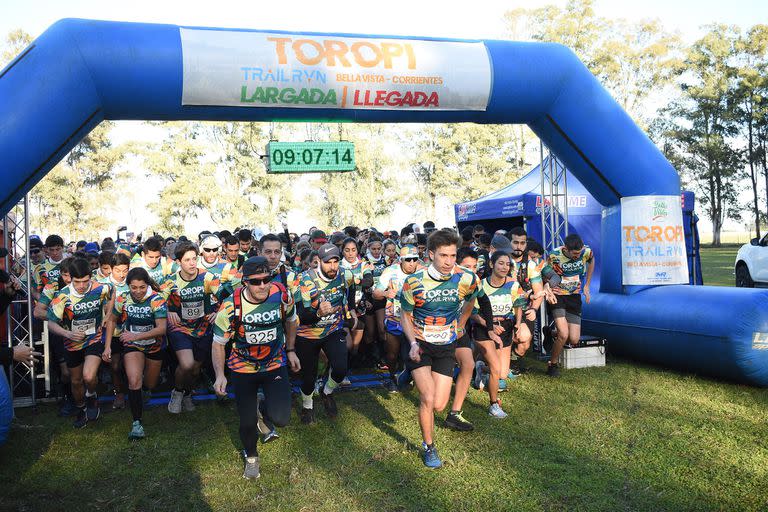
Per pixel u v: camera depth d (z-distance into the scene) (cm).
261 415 520
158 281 657
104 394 695
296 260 781
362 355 802
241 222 4294
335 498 405
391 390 668
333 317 561
